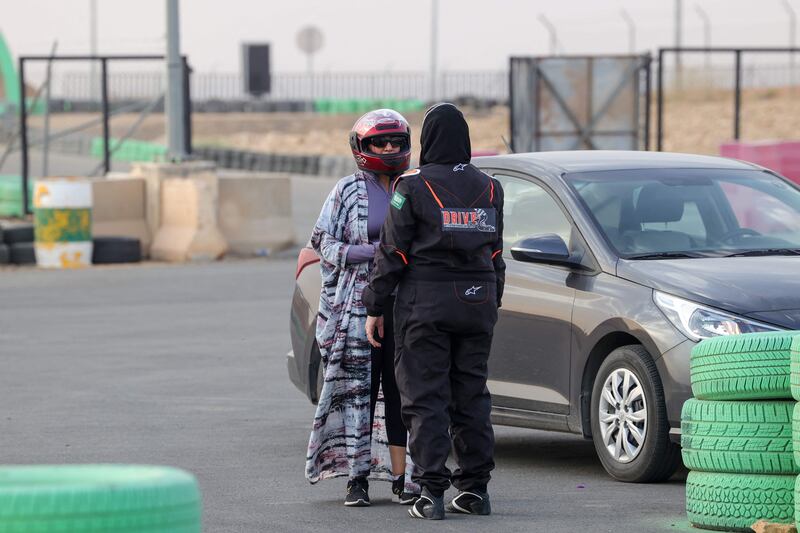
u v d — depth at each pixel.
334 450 23.27
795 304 23.95
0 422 31.98
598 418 25.55
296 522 21.89
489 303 21.92
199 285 62.59
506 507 23.08
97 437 30.09
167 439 29.91
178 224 74.31
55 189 70.69
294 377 30.12
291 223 76.88
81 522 11.36
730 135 153.75
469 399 22.28
